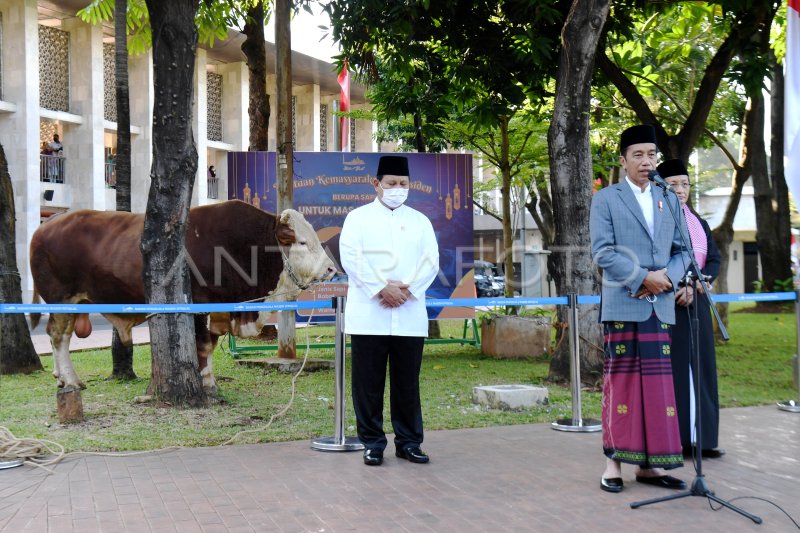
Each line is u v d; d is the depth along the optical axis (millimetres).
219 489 5031
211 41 13961
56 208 28156
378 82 13633
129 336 8328
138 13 12523
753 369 10711
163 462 5730
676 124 16516
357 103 39750
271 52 29891
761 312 19906
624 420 4957
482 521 4398
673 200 5246
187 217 7703
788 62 8367
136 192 30203
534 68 11977
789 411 7777
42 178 27703
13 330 10500
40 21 28016
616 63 13367
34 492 4965
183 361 7742
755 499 4816
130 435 6551
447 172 12484
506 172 15195
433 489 5043
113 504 4703
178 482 5191
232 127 34312
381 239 5773
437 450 6137
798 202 8328
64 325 8352
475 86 12992
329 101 39062
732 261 31719
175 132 7535
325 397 8523
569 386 9320
